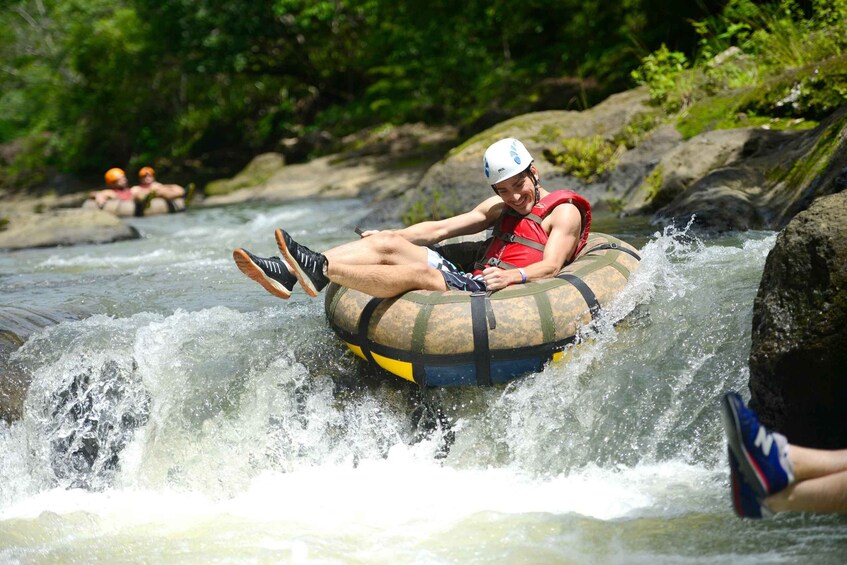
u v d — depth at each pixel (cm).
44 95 5928
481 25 4128
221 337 1184
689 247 1387
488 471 1027
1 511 1040
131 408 1129
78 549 892
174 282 1656
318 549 845
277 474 1073
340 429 1095
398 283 1033
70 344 1180
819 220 876
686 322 1054
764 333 895
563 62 3916
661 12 3325
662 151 2173
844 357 830
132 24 5038
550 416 1020
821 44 2206
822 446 877
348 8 4653
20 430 1114
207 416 1114
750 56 2412
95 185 5397
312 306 1320
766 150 1798
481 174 2350
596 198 2203
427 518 907
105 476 1104
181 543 890
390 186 3394
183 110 5453
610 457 1003
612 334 1035
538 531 852
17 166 5753
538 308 994
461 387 1064
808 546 776
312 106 5291
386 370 1089
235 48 4581
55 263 2153
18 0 5722
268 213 3120
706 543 800
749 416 678
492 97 4056
